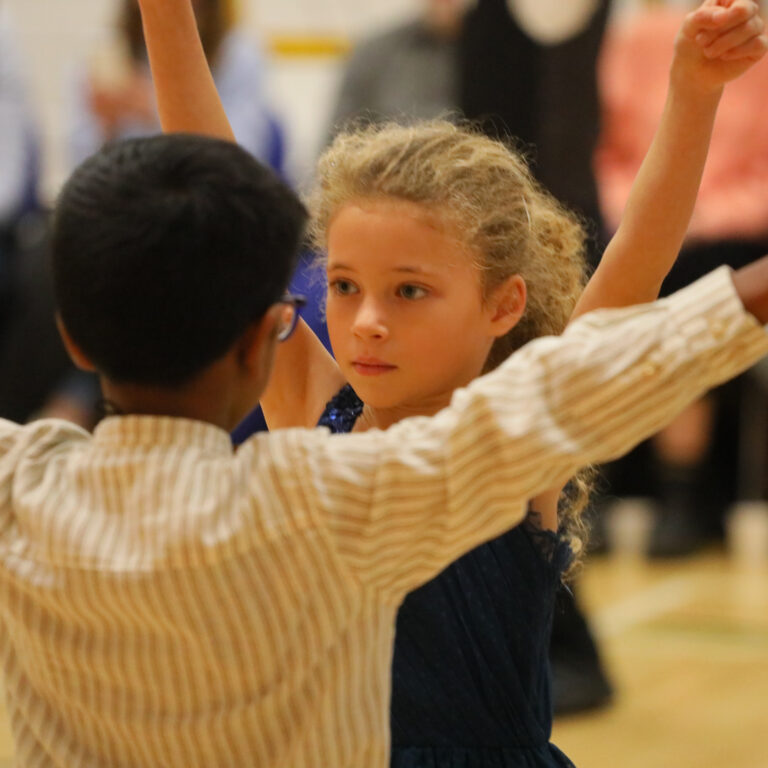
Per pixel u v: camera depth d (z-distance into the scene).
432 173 4.33
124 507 3.54
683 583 13.21
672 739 8.69
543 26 10.01
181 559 3.43
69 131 15.88
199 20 12.82
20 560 3.61
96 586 3.50
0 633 3.86
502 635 4.37
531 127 10.07
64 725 3.71
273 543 3.44
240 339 3.59
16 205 13.41
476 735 4.37
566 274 4.98
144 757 3.58
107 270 3.45
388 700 3.71
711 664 10.40
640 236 4.13
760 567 13.98
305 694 3.51
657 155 4.12
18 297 12.82
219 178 3.51
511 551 4.35
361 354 4.33
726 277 3.46
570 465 3.37
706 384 3.43
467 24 10.14
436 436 3.46
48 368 12.74
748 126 12.83
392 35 13.38
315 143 14.18
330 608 3.47
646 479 14.81
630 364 3.36
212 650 3.47
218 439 3.62
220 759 3.53
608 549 14.51
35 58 17.09
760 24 3.90
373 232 4.30
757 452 14.86
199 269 3.44
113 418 3.65
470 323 4.42
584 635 9.27
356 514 3.44
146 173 3.51
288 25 17.59
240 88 13.20
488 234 4.44
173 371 3.54
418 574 3.52
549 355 3.42
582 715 9.19
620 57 12.73
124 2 13.33
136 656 3.53
